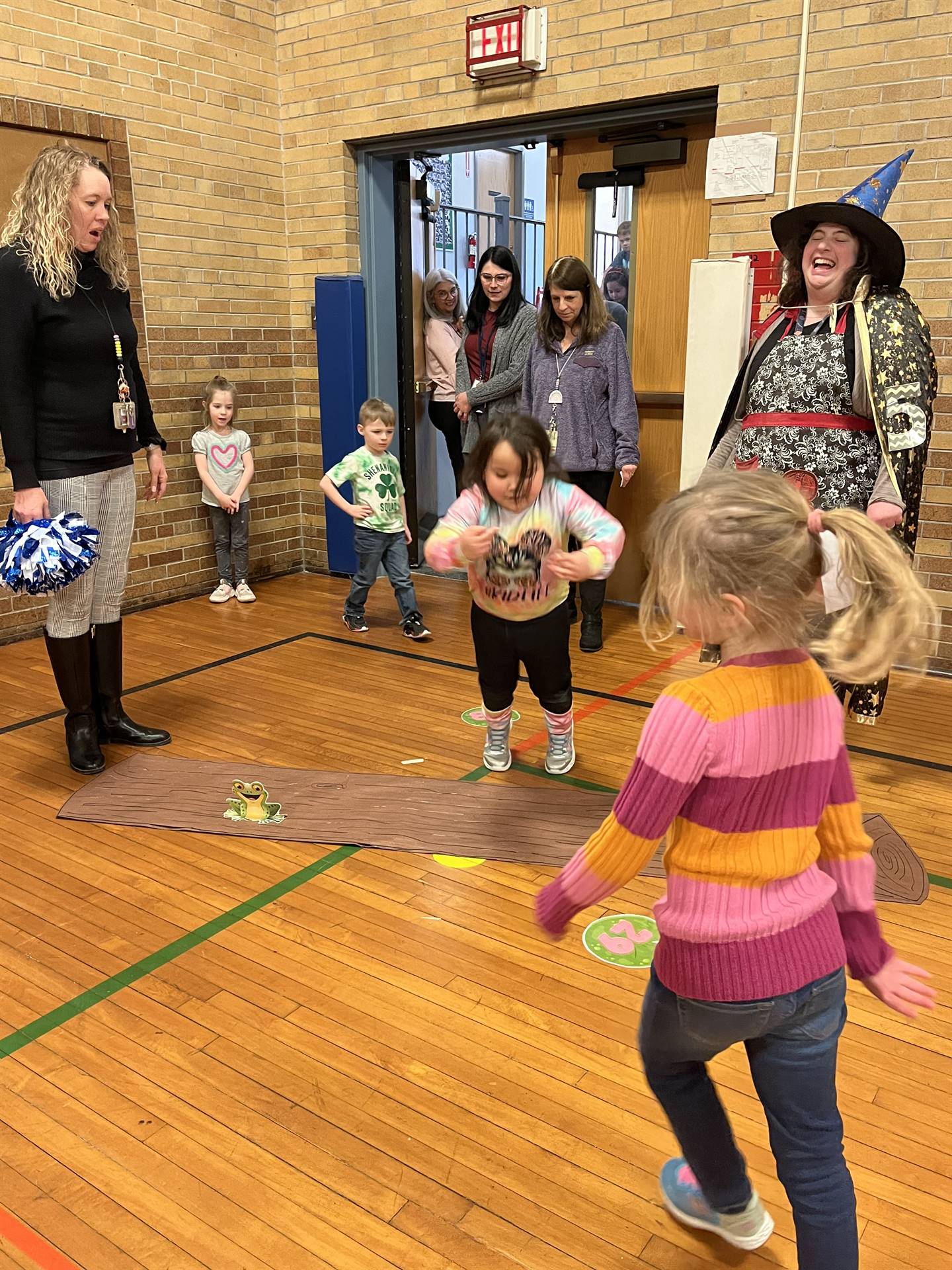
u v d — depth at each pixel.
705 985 1.14
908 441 2.53
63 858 2.66
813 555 1.09
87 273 2.93
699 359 4.29
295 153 5.51
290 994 2.09
